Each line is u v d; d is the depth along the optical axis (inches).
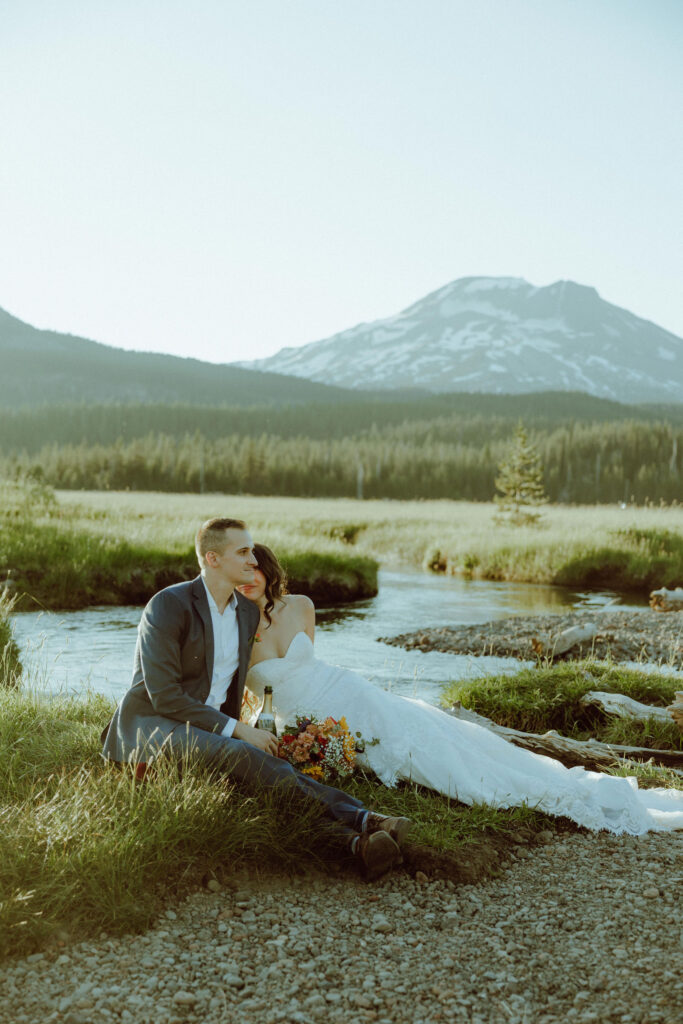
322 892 150.7
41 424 7603.4
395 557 1176.2
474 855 161.6
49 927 127.5
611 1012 112.5
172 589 176.9
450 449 5713.6
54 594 608.7
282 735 188.2
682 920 139.8
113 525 860.0
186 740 167.3
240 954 127.2
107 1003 113.3
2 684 270.2
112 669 400.2
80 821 149.8
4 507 920.9
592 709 303.6
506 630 553.6
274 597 195.8
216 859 152.3
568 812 184.9
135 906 134.9
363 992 117.5
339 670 198.1
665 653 479.2
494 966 125.3
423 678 409.4
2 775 180.9
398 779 192.2
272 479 4899.1
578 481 5083.7
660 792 210.5
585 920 140.2
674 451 5064.0
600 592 826.8
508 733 264.1
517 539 1024.9
